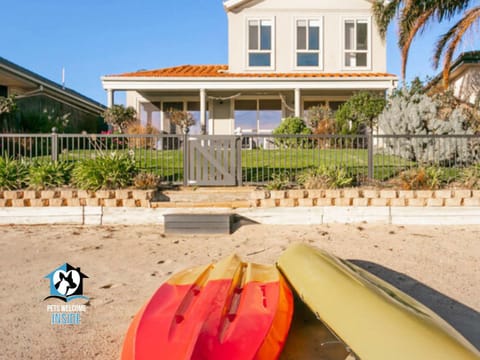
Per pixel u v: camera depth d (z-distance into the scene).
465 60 15.02
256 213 6.73
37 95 15.23
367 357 2.00
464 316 3.29
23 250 5.30
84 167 7.28
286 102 18.77
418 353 1.89
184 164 7.61
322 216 6.70
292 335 2.91
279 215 6.72
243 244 5.59
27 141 11.04
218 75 16.41
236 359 1.93
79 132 18.34
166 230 6.12
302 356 2.65
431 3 11.69
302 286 2.83
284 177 7.77
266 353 2.05
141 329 2.23
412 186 6.91
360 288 2.56
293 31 18.02
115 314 3.38
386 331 2.08
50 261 4.84
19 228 6.59
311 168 8.27
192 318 2.25
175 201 7.11
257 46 18.08
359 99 14.20
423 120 10.18
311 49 18.09
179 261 4.83
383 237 5.84
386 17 13.30
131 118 16.16
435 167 7.70
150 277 4.28
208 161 7.60
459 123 10.05
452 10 11.69
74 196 6.89
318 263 3.06
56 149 7.90
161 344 2.04
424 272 4.38
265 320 2.30
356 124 14.26
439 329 2.08
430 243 5.52
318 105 18.59
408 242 5.57
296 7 17.98
